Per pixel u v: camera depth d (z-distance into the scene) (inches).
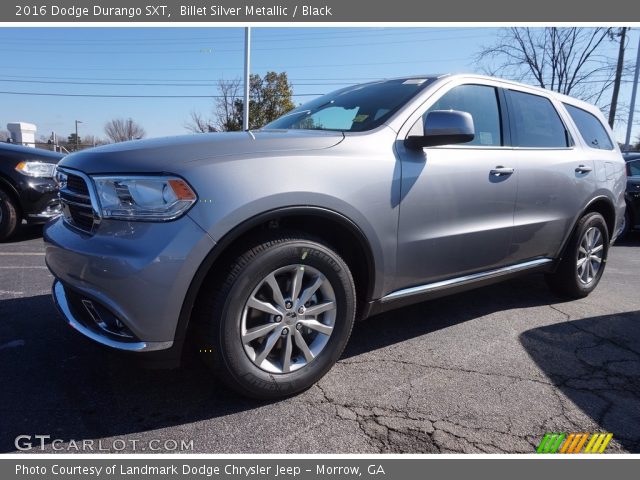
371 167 95.0
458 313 144.5
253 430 83.0
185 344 93.0
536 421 87.8
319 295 94.4
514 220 127.0
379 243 97.4
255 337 85.5
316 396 94.1
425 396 95.1
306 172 86.3
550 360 113.3
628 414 90.9
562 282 156.2
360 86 132.1
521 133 133.9
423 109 109.8
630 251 289.6
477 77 125.8
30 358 105.8
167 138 91.4
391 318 138.6
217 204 77.5
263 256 82.4
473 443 81.0
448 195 108.7
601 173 158.2
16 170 225.8
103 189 79.7
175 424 84.2
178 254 75.7
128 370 101.8
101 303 78.0
